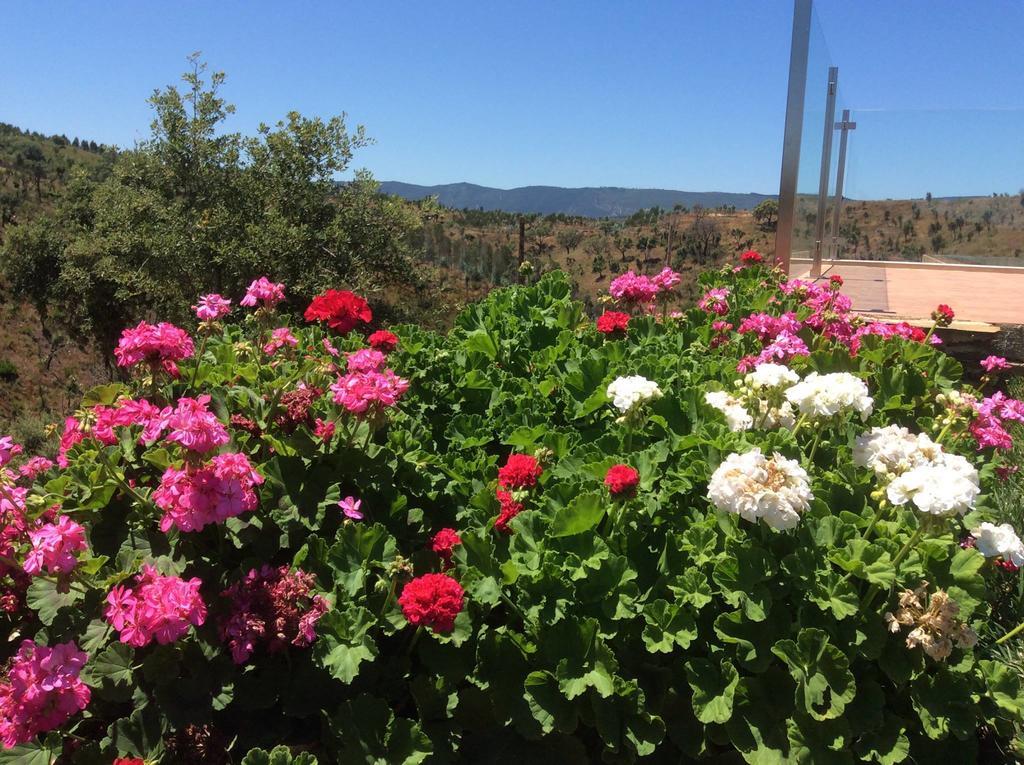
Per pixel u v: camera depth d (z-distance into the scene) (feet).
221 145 58.13
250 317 9.82
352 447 7.31
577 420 9.73
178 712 5.81
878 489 6.85
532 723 6.18
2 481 6.21
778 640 6.21
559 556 6.61
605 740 5.93
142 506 6.76
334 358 10.38
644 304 13.53
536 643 6.34
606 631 6.43
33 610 6.52
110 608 5.60
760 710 6.11
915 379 10.00
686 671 6.26
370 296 56.39
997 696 6.34
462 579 6.61
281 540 6.75
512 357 11.46
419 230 62.85
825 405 7.27
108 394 7.93
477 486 8.16
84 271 67.72
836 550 6.33
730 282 16.56
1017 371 15.98
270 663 6.33
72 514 6.72
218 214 54.44
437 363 10.48
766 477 5.87
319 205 57.16
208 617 6.16
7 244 95.71
